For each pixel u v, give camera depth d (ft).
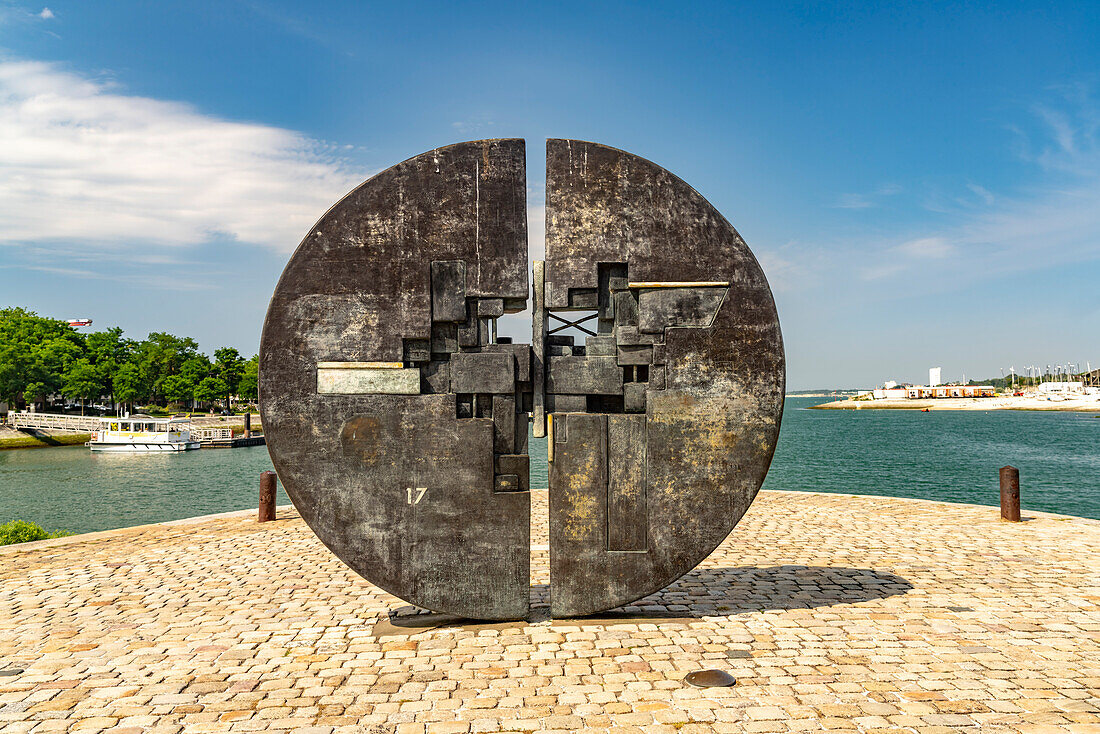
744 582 28.30
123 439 174.29
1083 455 159.33
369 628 23.11
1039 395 522.47
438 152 22.98
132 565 32.53
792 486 105.40
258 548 36.22
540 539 37.78
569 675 19.02
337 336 22.45
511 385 22.70
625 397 23.07
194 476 128.36
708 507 22.75
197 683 18.78
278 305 22.36
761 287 23.17
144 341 294.87
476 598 22.59
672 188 23.29
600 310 23.52
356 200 22.74
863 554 33.53
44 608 25.71
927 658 20.08
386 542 22.33
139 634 22.76
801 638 21.74
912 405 571.69
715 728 16.06
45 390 234.58
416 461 22.40
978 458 153.07
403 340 22.63
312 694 18.03
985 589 27.17
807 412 600.80
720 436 22.80
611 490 22.67
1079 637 21.75
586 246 23.11
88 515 90.12
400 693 18.03
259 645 21.63
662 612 24.22
